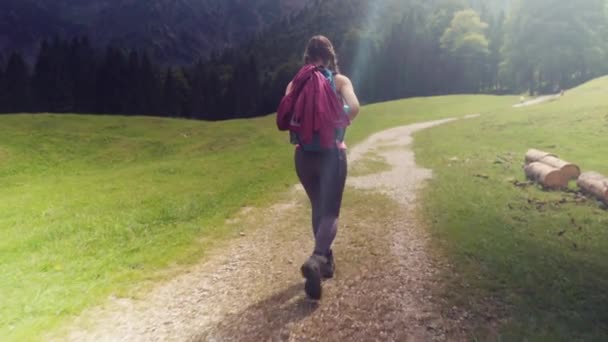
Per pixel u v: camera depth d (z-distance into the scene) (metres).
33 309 3.75
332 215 3.54
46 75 99.69
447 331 3.30
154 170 13.91
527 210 7.18
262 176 11.36
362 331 3.32
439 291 4.00
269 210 7.67
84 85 105.06
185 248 5.54
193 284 4.37
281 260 5.04
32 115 28.36
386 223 6.57
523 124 18.81
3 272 4.72
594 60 50.72
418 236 5.83
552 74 56.16
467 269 4.54
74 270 4.75
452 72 88.94
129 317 3.67
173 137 25.86
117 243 5.79
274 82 117.50
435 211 7.19
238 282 4.39
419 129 24.67
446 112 35.50
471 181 9.74
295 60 148.75
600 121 16.16
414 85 95.06
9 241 6.15
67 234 6.32
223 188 9.80
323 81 3.35
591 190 7.83
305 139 3.30
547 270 4.47
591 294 3.88
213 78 115.75
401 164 12.89
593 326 3.30
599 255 4.96
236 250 5.45
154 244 5.72
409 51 96.25
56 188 12.34
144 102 104.06
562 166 8.63
